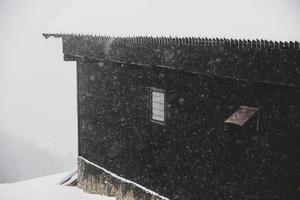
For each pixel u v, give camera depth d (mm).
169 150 11352
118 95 13266
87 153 15281
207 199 10352
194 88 10352
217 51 9156
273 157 8688
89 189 15141
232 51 8828
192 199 10773
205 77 10023
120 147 13383
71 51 14758
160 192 11828
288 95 8242
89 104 14930
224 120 9656
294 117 8188
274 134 8609
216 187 10070
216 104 9820
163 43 9914
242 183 9422
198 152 10453
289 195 8469
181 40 9328
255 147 9031
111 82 13570
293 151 8289
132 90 12578
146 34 10195
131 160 12922
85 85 15094
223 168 9836
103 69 13953
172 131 11164
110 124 13812
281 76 7984
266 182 8891
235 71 8867
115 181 13680
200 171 10461
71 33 13523
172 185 11367
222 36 8391
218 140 9867
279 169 8602
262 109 8781
